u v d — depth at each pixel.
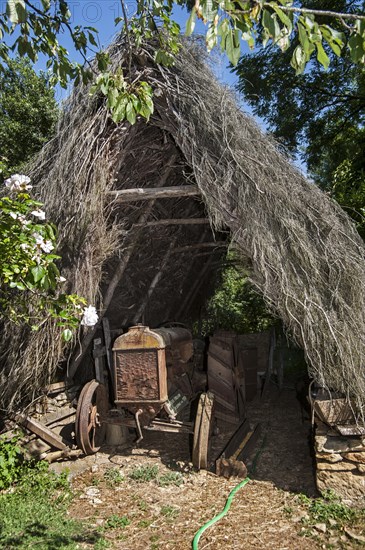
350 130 13.20
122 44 5.41
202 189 5.18
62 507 4.70
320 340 4.86
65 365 6.46
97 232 5.49
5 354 5.63
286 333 5.24
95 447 6.06
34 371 5.54
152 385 5.60
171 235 7.74
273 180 5.13
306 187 5.36
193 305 10.88
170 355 6.61
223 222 5.24
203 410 5.68
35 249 3.31
